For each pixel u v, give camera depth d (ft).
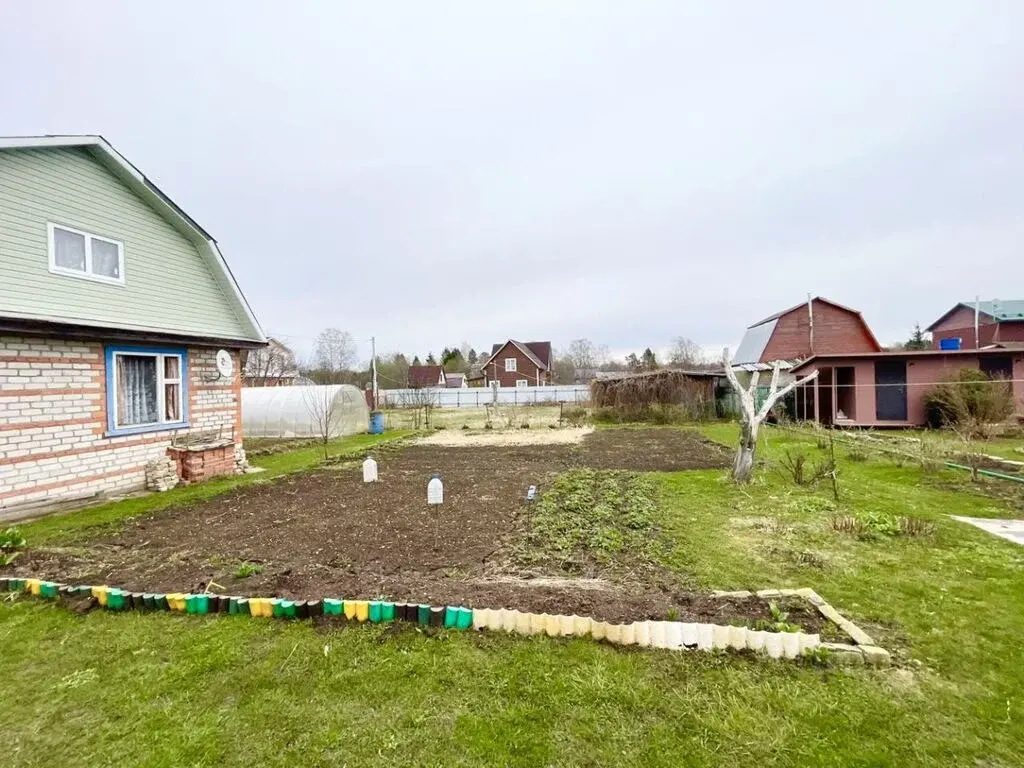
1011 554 15.46
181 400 31.19
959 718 8.07
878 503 21.93
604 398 73.82
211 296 34.30
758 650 9.86
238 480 30.01
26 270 22.54
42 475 22.77
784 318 87.04
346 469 33.50
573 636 10.49
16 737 7.86
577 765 7.16
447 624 11.01
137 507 23.45
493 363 159.02
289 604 11.58
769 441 43.96
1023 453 33.99
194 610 11.95
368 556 16.08
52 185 23.82
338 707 8.47
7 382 21.54
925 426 52.85
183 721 8.19
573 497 23.59
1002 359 52.90
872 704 8.40
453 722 8.07
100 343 25.80
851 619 11.44
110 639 10.77
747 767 7.08
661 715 8.18
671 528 18.76
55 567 15.23
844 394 60.13
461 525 19.52
